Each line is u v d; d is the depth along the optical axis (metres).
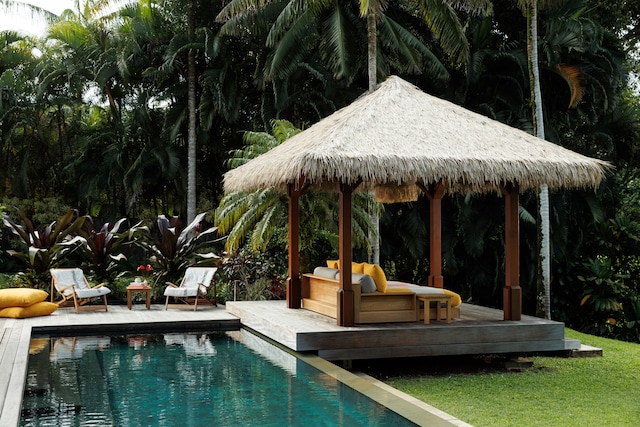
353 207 13.95
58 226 13.89
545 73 18.98
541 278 14.37
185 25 20.67
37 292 11.64
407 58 16.42
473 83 18.70
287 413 5.77
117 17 20.17
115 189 21.80
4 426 5.02
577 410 6.50
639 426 5.90
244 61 20.61
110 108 22.05
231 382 7.06
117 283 14.56
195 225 14.69
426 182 8.45
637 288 18.86
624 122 20.25
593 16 19.94
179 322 11.15
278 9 17.59
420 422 5.36
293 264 11.26
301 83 19.61
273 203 13.53
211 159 21.95
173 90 20.22
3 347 8.55
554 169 8.97
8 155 21.31
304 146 9.03
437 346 8.69
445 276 20.08
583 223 19.20
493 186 10.70
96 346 9.52
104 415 5.73
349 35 15.90
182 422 5.51
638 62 23.12
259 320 10.20
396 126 9.16
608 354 9.85
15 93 20.91
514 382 7.83
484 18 18.33
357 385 6.83
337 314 8.90
